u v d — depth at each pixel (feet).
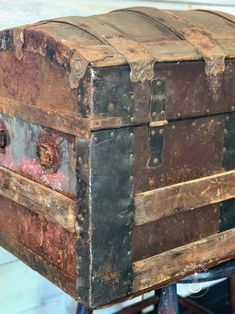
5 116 3.65
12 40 3.35
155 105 3.09
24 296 5.26
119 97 2.91
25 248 3.62
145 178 3.18
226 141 3.57
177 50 3.21
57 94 3.06
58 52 2.97
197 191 3.44
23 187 3.51
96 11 4.96
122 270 3.17
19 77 3.39
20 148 3.54
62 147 3.12
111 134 2.95
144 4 5.19
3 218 3.84
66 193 3.15
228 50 3.42
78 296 3.14
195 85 3.25
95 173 2.92
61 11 4.77
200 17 3.83
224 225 3.71
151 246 3.31
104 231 3.03
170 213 3.32
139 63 2.94
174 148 3.28
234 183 3.66
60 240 3.25
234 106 3.51
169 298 4.01
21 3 4.54
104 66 2.81
